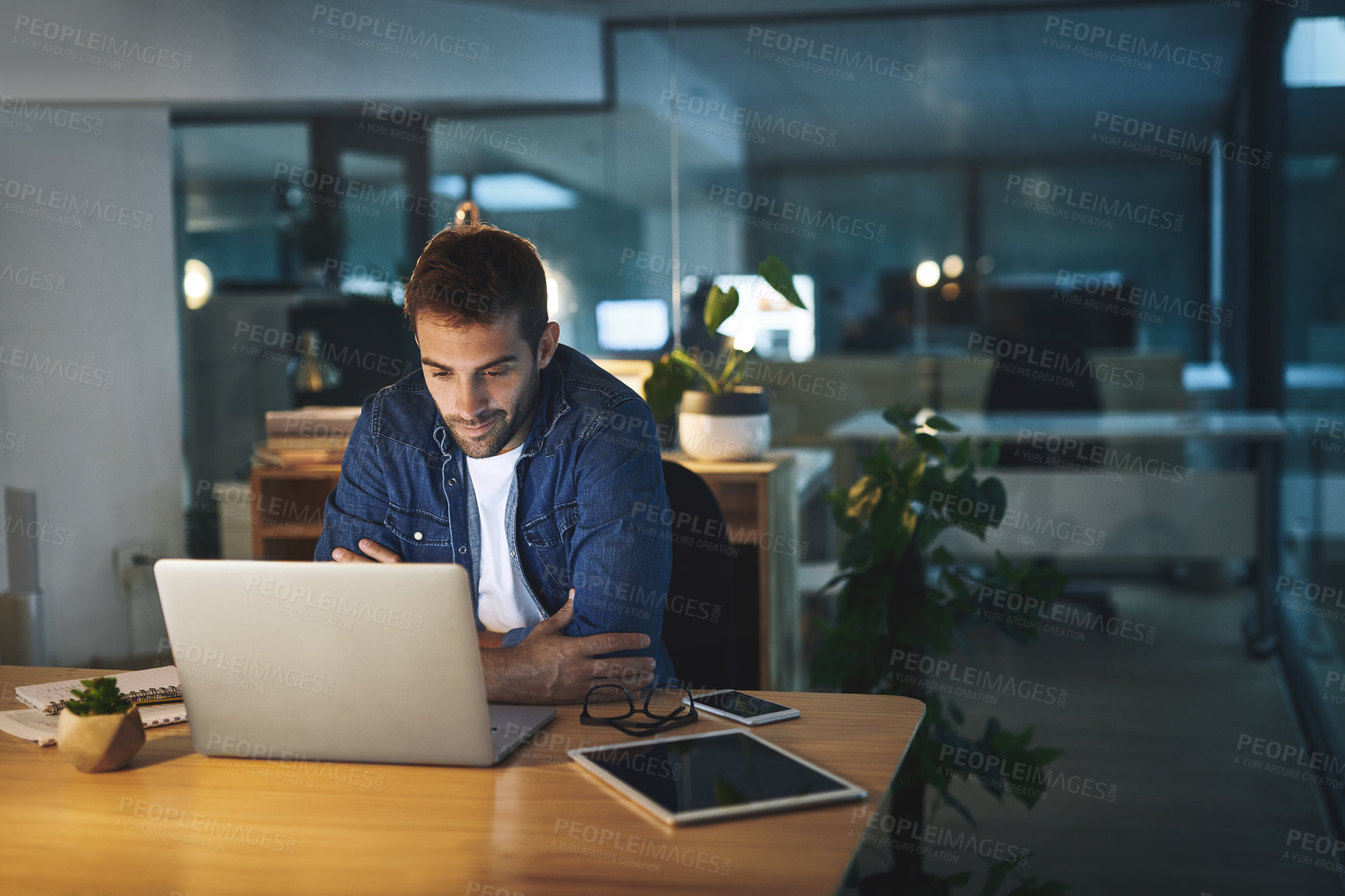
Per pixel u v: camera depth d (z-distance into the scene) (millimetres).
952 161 6488
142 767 1176
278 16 3939
